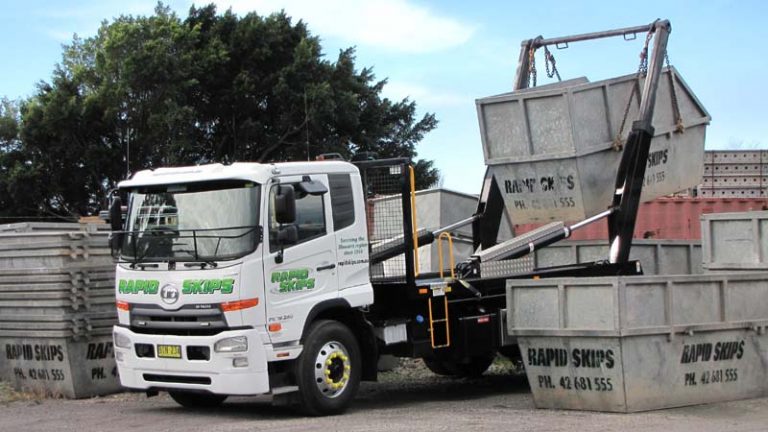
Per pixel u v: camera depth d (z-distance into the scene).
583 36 13.63
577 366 9.88
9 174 38.03
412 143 42.84
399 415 10.18
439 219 17.38
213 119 39.25
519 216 13.37
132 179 10.59
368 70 42.12
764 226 12.12
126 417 10.62
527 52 14.19
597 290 9.66
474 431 8.74
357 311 10.88
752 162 22.52
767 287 10.80
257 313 9.68
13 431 9.84
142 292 10.23
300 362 10.06
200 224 9.95
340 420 9.85
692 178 14.30
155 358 10.12
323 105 37.19
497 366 15.33
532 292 10.22
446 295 11.62
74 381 12.62
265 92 38.44
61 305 12.56
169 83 36.19
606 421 9.12
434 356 11.62
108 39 37.16
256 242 9.72
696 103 13.98
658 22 12.88
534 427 8.86
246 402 11.88
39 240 12.83
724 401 10.35
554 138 12.47
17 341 13.22
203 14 39.62
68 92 38.03
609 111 12.69
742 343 10.59
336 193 10.69
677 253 14.70
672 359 9.91
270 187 9.92
